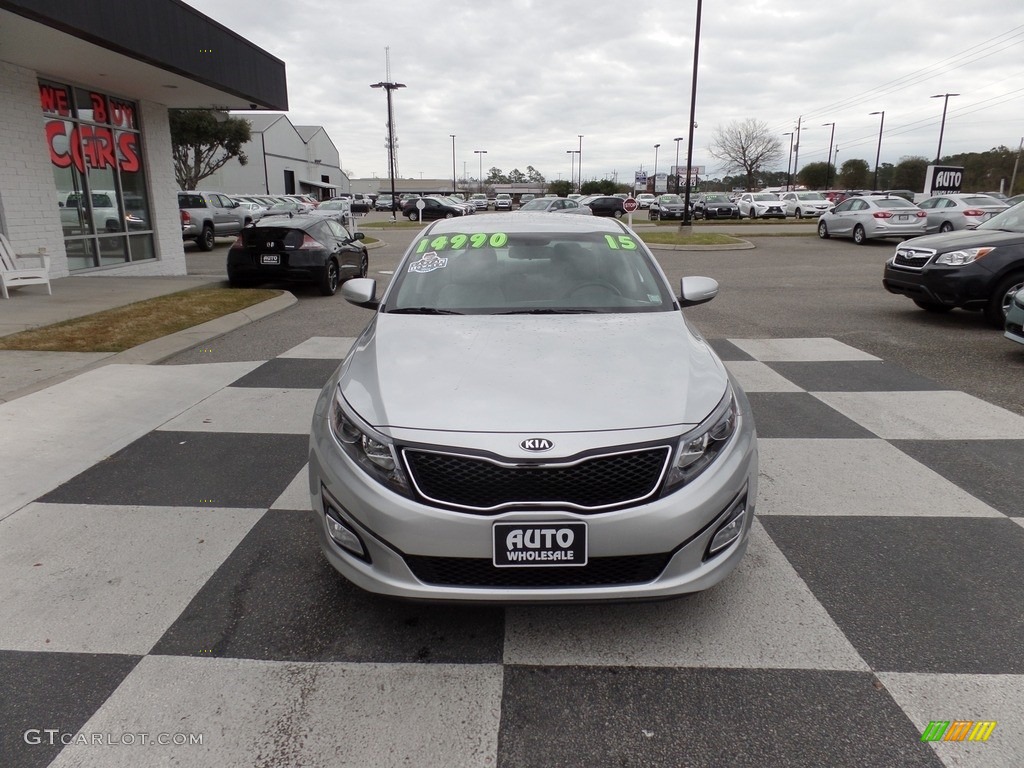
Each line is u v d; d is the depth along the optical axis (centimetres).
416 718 246
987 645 281
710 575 272
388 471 265
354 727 241
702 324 923
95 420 536
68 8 884
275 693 257
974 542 360
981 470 448
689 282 429
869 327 897
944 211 2191
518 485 256
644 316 375
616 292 404
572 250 441
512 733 239
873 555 348
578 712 248
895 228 2178
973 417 547
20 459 462
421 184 13488
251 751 231
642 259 439
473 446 258
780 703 251
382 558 265
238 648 282
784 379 654
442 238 460
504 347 328
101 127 1325
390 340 344
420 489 260
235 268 1180
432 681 264
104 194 1347
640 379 297
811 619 298
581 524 253
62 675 266
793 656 275
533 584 261
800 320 950
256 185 6334
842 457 470
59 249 1229
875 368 692
